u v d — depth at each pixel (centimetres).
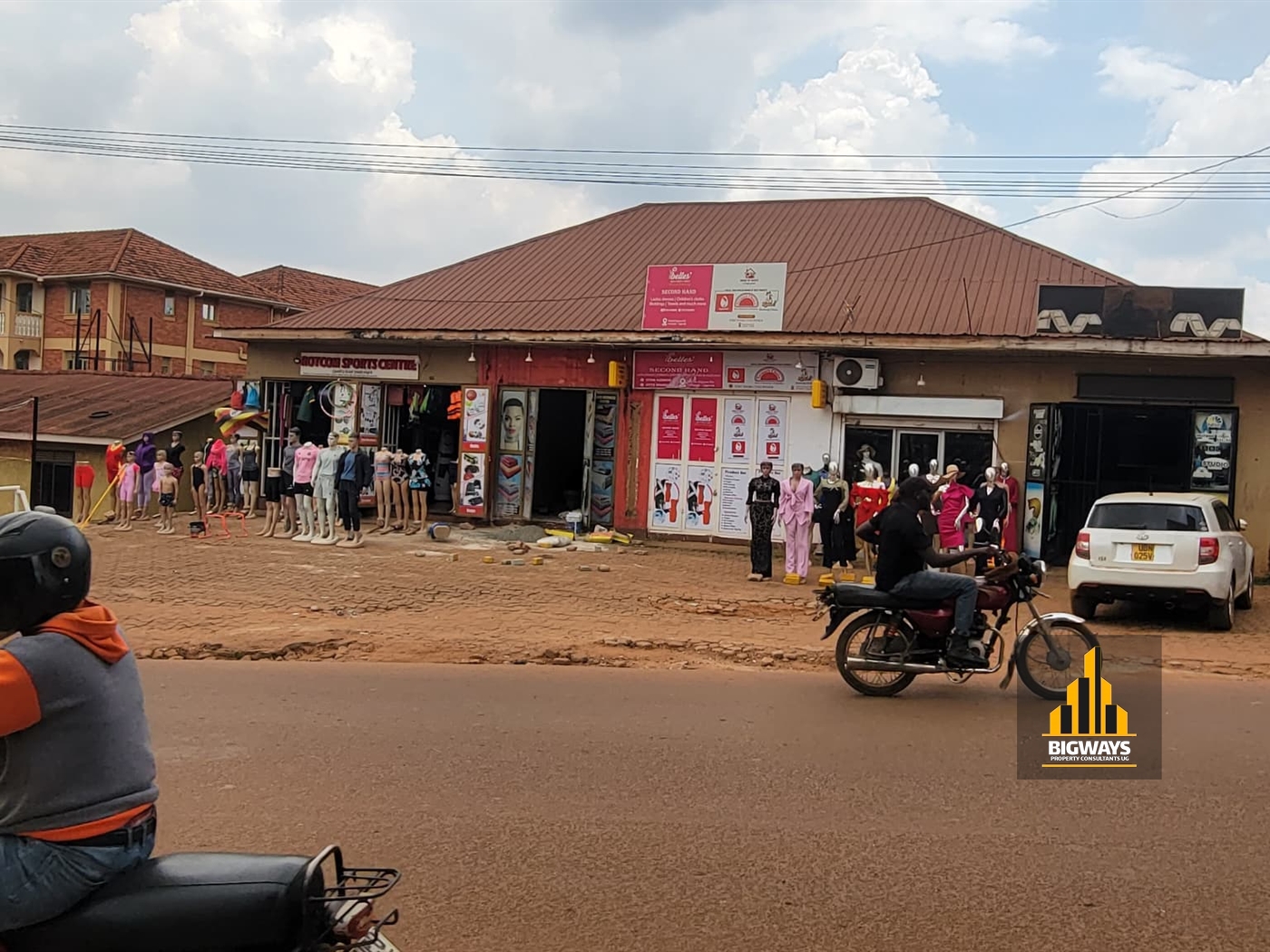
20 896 295
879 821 566
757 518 1591
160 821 560
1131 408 1775
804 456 1917
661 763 670
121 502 2133
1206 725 773
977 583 844
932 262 2153
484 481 2144
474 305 2305
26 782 300
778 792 612
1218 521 1247
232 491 2331
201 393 2856
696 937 432
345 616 1256
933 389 1844
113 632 318
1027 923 445
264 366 2322
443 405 2244
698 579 1587
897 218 2383
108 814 308
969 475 1834
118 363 4297
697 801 596
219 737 727
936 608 852
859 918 448
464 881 485
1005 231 2241
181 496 2584
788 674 973
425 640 1093
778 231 2420
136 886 304
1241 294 1647
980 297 1981
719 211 2591
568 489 2173
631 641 1095
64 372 3266
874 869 500
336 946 307
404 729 753
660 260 2383
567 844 531
